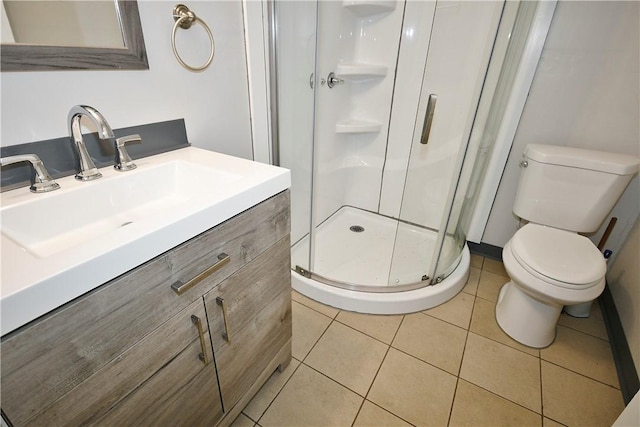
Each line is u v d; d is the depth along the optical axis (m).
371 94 2.01
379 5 1.67
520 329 1.39
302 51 1.47
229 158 1.01
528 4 1.29
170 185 0.99
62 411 0.52
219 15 1.16
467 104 1.60
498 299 1.64
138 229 0.57
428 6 1.64
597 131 1.50
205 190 0.94
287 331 1.15
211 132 1.26
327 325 1.48
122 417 0.63
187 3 1.04
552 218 1.51
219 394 0.90
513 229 1.87
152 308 0.61
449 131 1.67
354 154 2.24
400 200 2.18
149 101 1.00
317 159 1.83
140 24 0.92
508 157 1.74
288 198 0.93
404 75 1.86
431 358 1.32
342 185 2.26
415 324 1.49
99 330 0.53
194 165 0.95
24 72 0.73
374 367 1.28
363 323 1.49
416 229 1.83
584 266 1.21
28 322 0.44
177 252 0.63
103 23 0.84
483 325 1.50
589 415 1.11
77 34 0.80
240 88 1.34
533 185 1.50
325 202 2.12
